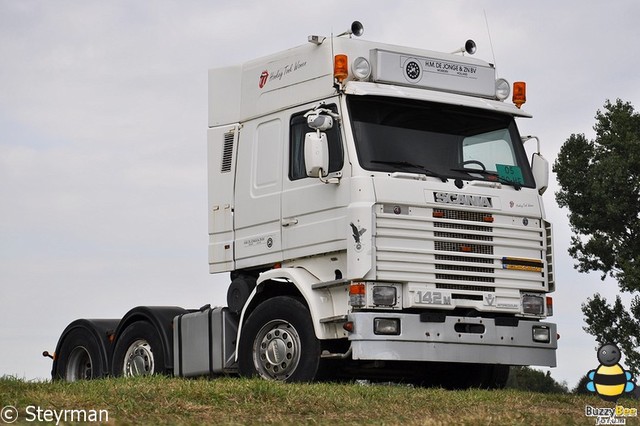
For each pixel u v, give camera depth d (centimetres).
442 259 1598
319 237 1617
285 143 1700
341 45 1659
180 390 1338
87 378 2027
